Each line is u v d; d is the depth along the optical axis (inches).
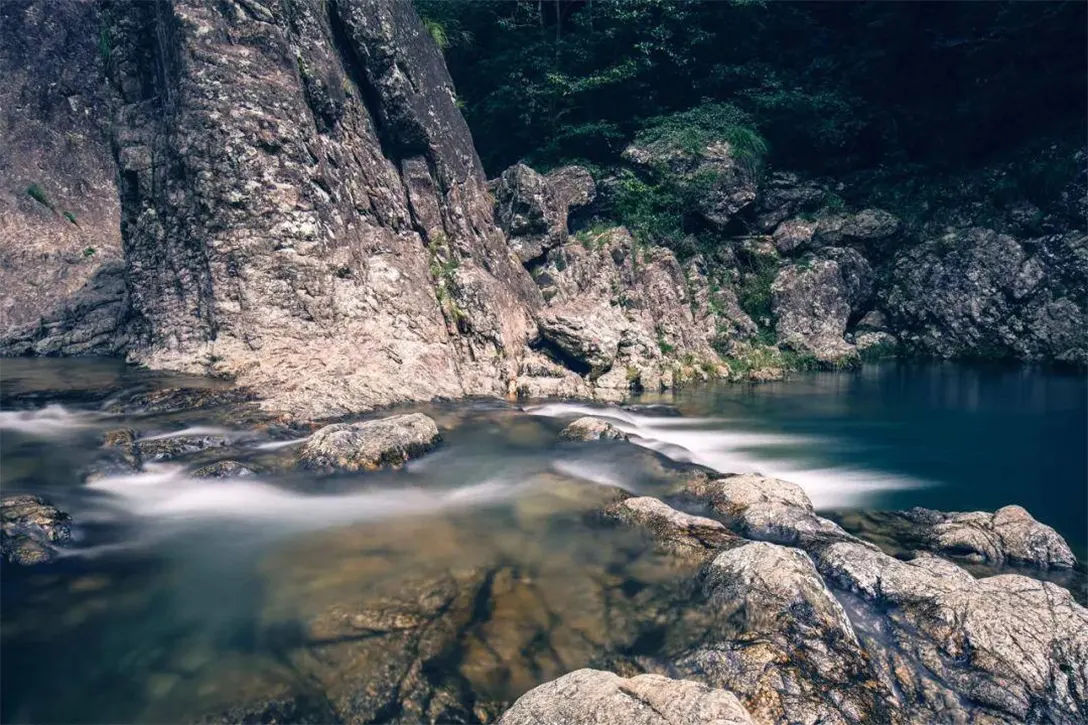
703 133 757.9
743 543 214.2
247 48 406.9
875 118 847.1
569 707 138.7
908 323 786.2
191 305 401.4
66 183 721.0
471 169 567.2
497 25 851.4
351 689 153.9
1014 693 166.7
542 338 532.7
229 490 247.0
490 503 255.3
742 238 771.4
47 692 147.4
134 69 462.6
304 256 403.9
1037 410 510.6
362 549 213.6
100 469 247.4
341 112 462.6
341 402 357.7
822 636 170.7
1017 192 773.3
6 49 721.6
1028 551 243.1
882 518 284.5
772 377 636.1
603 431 338.0
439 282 491.5
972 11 772.6
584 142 809.5
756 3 816.3
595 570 206.5
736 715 130.9
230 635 167.8
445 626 176.4
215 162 390.6
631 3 799.7
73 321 505.0
